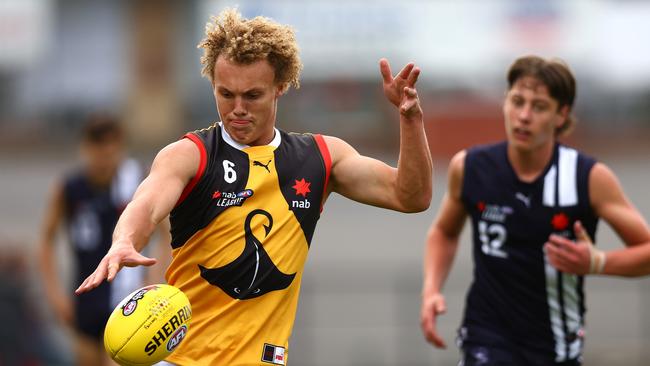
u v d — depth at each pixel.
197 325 15.59
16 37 121.56
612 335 50.34
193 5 120.69
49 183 92.75
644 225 21.36
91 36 123.81
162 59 119.06
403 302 52.09
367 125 117.50
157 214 14.62
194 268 15.60
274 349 15.67
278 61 15.26
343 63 120.12
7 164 102.94
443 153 109.31
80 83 123.75
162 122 118.81
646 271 21.23
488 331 21.80
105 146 30.34
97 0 123.38
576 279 21.56
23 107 122.81
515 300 21.69
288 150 15.95
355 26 120.06
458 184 22.66
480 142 109.06
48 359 38.78
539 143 21.41
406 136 15.34
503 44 120.44
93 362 31.52
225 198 15.44
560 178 21.58
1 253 40.12
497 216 21.91
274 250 15.59
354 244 73.88
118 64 124.06
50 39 123.25
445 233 23.83
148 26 118.81
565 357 21.69
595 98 118.69
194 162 15.32
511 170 21.88
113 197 30.72
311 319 50.72
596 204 21.58
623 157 106.75
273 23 15.26
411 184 15.56
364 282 58.62
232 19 15.10
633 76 118.44
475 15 121.06
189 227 15.52
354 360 47.78
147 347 14.44
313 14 119.50
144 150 107.50
